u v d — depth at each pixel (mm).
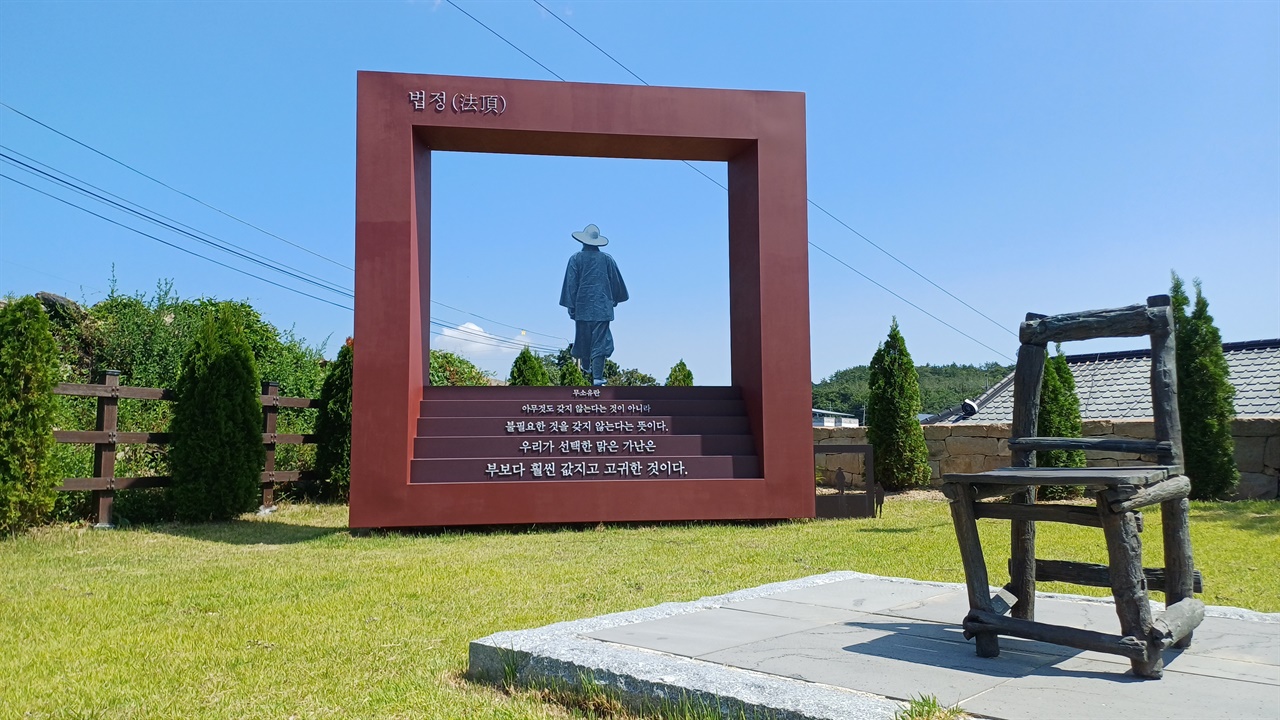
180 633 4797
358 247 9570
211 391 10234
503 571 6758
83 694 3752
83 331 14633
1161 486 3492
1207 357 11906
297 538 8953
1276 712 2822
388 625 4969
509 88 10117
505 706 3500
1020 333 4164
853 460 14453
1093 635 3299
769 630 4121
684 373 18078
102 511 9492
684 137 10445
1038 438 4035
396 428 9461
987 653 3578
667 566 7012
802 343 10414
